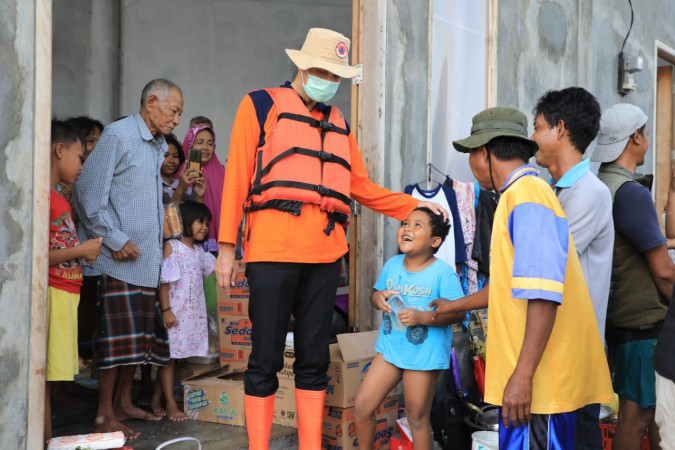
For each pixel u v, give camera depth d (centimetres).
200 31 779
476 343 388
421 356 274
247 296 371
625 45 647
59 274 270
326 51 255
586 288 205
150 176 319
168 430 321
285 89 264
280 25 799
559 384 192
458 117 449
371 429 290
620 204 251
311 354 270
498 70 478
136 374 436
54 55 722
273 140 256
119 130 311
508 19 488
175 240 354
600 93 605
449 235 389
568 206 224
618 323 260
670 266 244
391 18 385
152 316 321
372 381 285
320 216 262
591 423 211
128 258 305
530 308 185
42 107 229
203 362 391
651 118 702
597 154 270
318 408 272
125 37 767
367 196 295
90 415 347
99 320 309
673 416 181
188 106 777
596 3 593
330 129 267
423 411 280
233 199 256
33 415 226
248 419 263
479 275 414
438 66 432
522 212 191
